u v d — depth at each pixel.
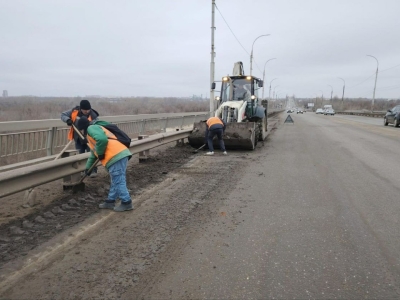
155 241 4.01
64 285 3.03
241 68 15.38
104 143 4.80
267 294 2.92
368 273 3.29
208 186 6.66
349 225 4.58
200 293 2.93
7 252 3.64
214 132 10.75
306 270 3.35
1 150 7.07
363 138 16.44
